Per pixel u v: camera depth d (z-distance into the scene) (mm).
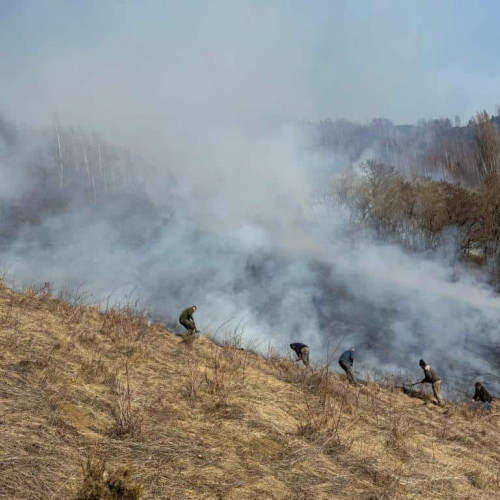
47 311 11008
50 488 4543
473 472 7688
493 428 11688
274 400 8648
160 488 4996
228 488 5324
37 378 6805
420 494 6406
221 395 8125
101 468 4539
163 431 6312
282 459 6402
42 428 5555
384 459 7312
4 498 4230
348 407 9328
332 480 6137
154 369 8891
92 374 7574
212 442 6359
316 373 10984
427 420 10586
